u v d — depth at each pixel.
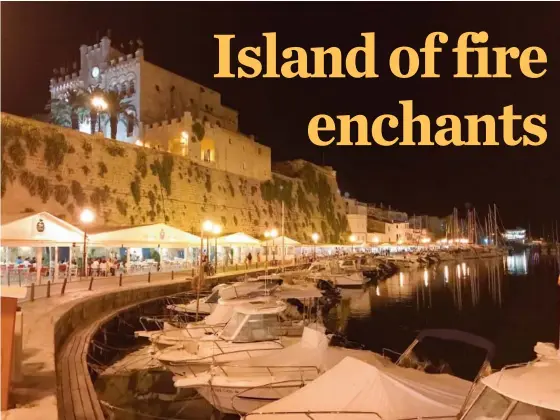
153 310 25.78
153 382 15.80
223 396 11.98
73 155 35.50
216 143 55.16
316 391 9.06
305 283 31.97
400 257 82.50
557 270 81.31
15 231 24.08
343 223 88.25
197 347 15.23
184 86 66.44
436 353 21.14
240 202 57.03
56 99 60.69
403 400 8.63
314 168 81.06
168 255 45.75
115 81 60.81
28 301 19.78
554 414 6.44
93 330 17.98
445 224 162.00
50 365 10.09
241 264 52.50
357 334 25.89
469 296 43.62
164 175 44.62
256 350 14.23
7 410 7.37
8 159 30.91
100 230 30.69
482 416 7.17
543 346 10.62
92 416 9.12
